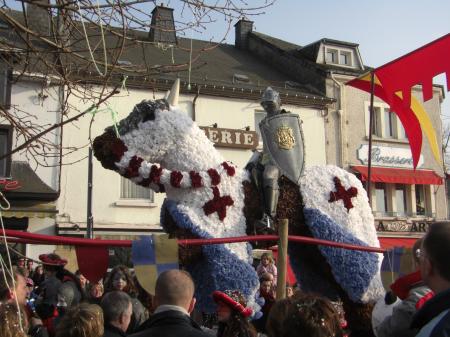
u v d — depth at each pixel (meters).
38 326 4.56
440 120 21.62
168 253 4.05
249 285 5.14
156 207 16.61
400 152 20.55
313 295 2.45
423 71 6.57
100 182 15.95
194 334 2.57
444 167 21.91
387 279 5.00
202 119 17.52
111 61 4.16
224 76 19.56
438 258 1.93
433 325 1.73
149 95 16.39
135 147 5.28
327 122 19.47
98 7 3.57
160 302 2.72
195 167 5.43
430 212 21.08
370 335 5.82
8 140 14.35
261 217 5.60
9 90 14.27
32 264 10.80
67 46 3.92
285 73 21.95
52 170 15.35
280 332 2.34
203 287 5.15
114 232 16.02
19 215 14.55
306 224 5.85
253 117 18.17
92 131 15.67
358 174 19.39
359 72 20.38
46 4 3.70
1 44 4.21
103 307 3.46
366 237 6.05
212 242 4.30
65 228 15.31
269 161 5.73
